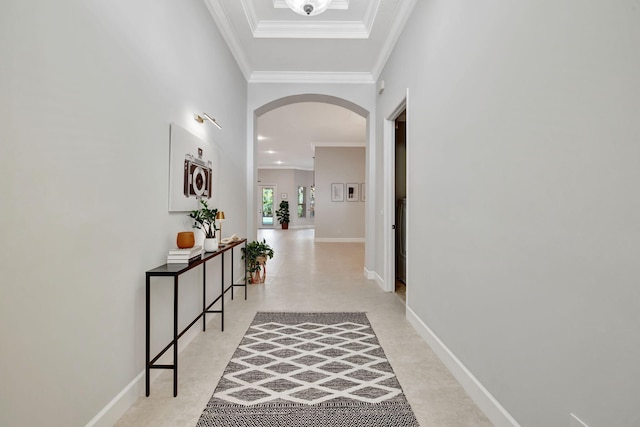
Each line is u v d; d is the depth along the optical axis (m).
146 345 1.80
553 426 1.24
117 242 1.62
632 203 0.93
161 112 2.07
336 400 1.81
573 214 1.14
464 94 1.98
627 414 0.94
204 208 2.61
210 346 2.53
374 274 4.92
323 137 9.29
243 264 4.61
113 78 1.58
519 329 1.44
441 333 2.33
